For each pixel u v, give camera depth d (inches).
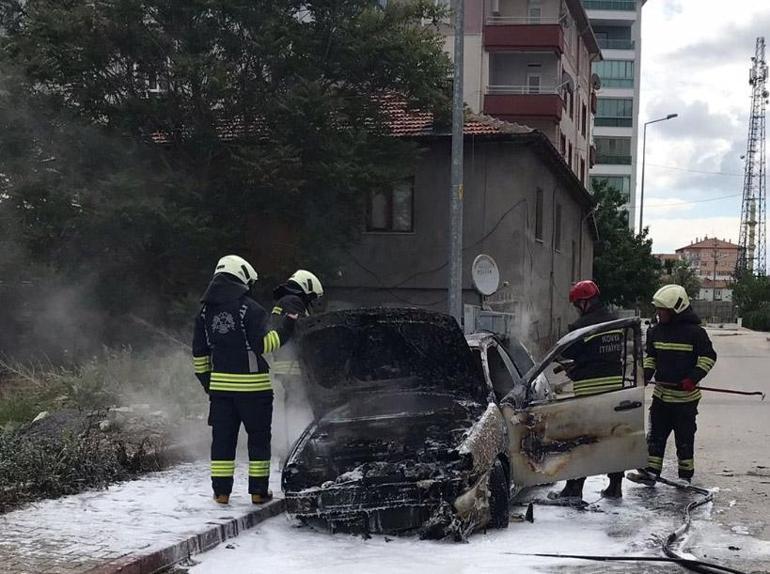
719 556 213.9
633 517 254.2
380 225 817.5
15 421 374.9
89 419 334.6
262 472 247.0
